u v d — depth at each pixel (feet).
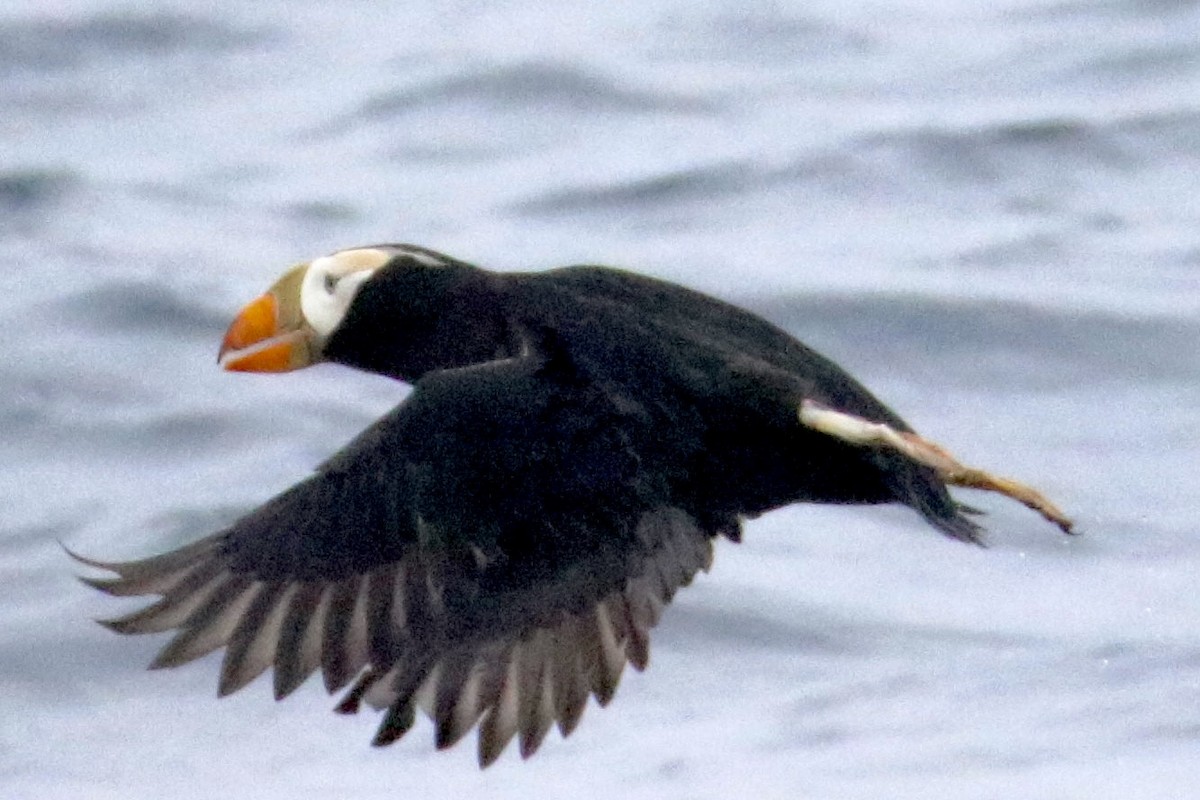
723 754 38.09
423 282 26.99
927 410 52.80
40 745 40.01
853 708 39.63
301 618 24.63
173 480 49.60
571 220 64.13
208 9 82.33
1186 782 35.60
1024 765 36.73
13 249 62.64
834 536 46.52
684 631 42.65
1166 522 46.96
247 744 39.91
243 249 63.00
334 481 25.04
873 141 66.39
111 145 72.43
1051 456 50.24
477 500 24.62
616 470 24.68
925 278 57.88
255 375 54.44
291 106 74.74
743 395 25.09
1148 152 65.36
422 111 73.05
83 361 54.65
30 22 80.38
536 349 25.71
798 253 60.29
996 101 69.41
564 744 39.11
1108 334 54.80
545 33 78.23
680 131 69.26
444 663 24.39
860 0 79.51
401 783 38.42
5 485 49.24
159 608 24.53
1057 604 43.65
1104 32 73.82
